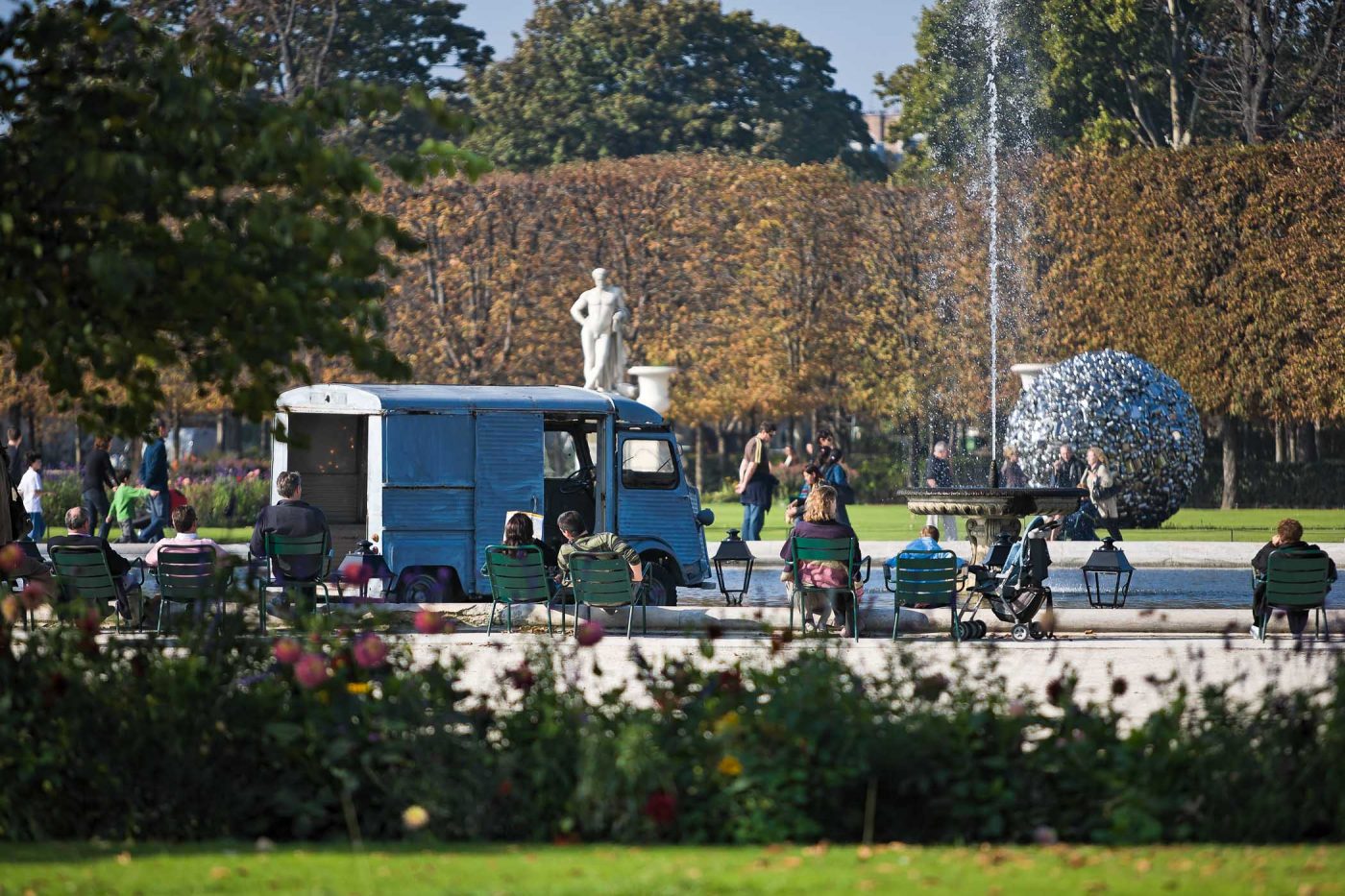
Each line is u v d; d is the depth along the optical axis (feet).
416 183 87.10
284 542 181.57
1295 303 508.94
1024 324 547.49
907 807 84.33
